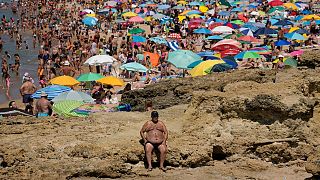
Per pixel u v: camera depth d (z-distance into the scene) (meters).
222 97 26.61
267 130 25.22
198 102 27.03
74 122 28.14
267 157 24.89
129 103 36.66
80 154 24.02
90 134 25.94
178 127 26.61
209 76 36.25
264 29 65.44
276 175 23.83
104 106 37.88
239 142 25.00
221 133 25.55
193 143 24.81
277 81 31.12
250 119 25.77
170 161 24.23
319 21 74.94
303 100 25.38
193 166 24.38
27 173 22.77
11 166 23.36
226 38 65.06
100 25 103.19
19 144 24.69
